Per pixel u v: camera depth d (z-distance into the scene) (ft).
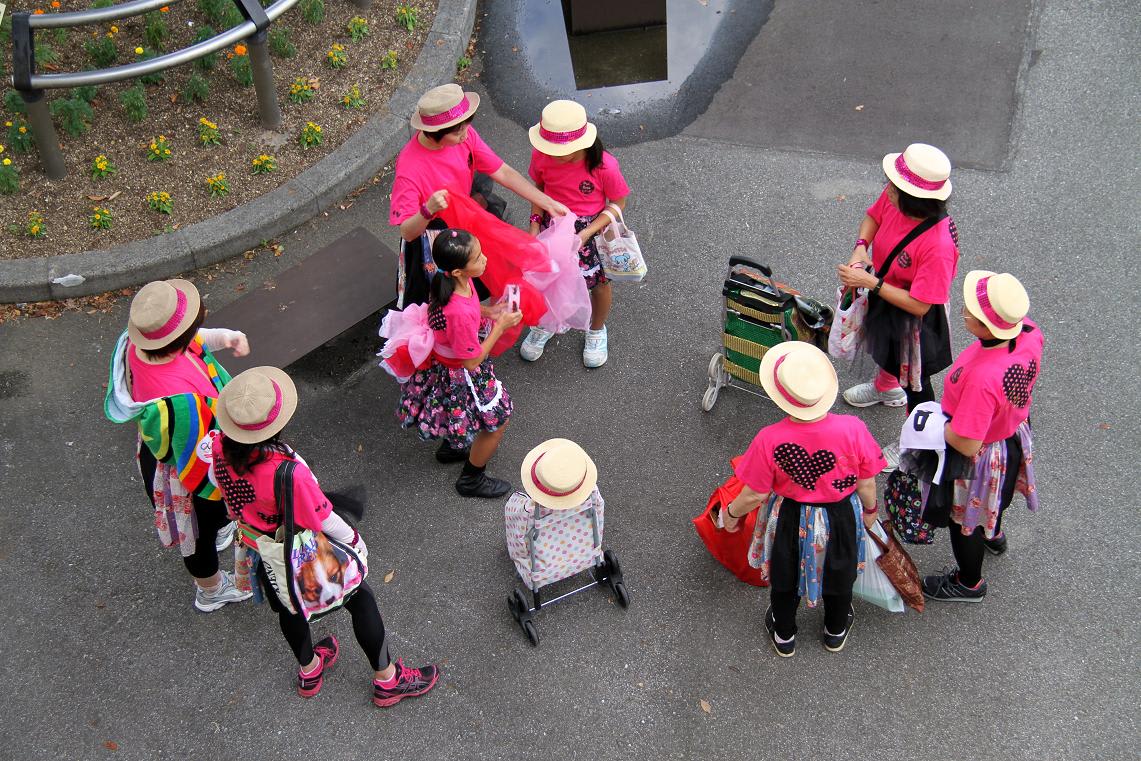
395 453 18.30
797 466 12.78
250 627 15.80
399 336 15.15
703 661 15.14
